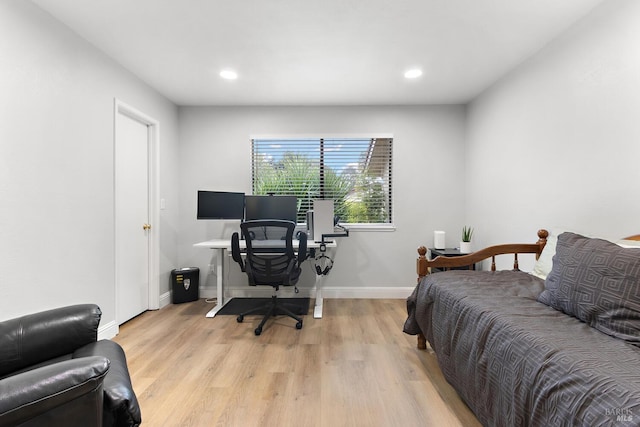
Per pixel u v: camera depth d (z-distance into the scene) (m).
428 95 3.44
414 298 2.28
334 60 2.63
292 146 3.81
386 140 3.80
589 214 1.99
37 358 1.22
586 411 0.87
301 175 3.84
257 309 2.99
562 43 2.21
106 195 2.49
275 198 3.50
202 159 3.77
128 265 2.95
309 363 2.12
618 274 1.24
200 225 3.76
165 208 3.45
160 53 2.50
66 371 0.81
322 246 3.13
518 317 1.39
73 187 2.16
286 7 1.93
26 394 0.74
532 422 1.07
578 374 0.95
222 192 3.42
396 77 2.96
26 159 1.83
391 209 3.81
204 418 1.56
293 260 2.86
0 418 0.71
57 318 1.31
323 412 1.61
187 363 2.12
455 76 2.94
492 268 2.35
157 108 3.29
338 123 3.76
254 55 2.54
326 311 3.25
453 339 1.71
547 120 2.36
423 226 3.76
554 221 2.30
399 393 1.78
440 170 3.75
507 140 2.88
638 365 0.96
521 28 2.16
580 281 1.37
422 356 2.23
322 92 3.34
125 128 2.90
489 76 2.95
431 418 1.57
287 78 2.98
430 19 2.06
